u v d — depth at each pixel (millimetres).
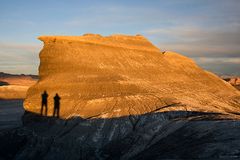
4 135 41969
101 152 34844
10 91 142250
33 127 41719
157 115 38344
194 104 43344
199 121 32500
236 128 28594
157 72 53219
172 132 32219
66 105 42594
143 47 57656
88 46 51094
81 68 47375
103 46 52438
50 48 49250
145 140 33312
